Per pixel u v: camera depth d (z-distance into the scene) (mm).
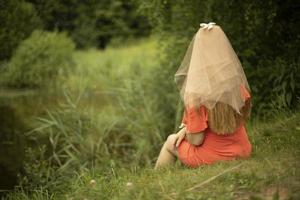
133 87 13484
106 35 27875
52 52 19531
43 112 14695
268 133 7594
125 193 5828
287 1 9461
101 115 13109
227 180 5582
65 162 10227
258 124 8438
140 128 12055
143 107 12977
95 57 22688
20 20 11406
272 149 6609
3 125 13219
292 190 5164
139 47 25359
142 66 17734
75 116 11586
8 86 19078
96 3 26328
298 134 7047
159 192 5598
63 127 10750
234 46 9492
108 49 26250
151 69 15461
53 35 19906
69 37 23609
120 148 11367
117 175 7523
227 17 9734
